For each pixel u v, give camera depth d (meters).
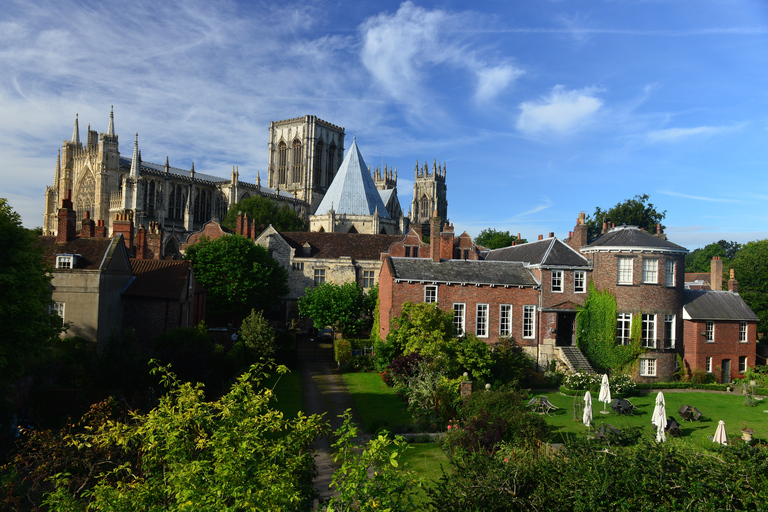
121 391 33.41
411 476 12.58
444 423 32.50
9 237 27.59
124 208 110.38
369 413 36.41
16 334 26.66
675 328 52.00
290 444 13.59
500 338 48.69
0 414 26.41
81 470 17.25
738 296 56.78
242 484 11.46
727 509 13.16
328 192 115.94
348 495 11.24
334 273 80.88
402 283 49.75
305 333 75.12
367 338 65.00
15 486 16.52
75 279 41.28
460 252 77.44
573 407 38.72
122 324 46.62
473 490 16.30
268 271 66.50
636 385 46.16
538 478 16.45
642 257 50.97
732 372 53.94
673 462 15.10
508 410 26.50
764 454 14.66
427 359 39.72
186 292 50.56
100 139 115.19
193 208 132.75
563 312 52.28
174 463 12.20
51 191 125.44
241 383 14.45
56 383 34.00
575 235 56.03
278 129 171.62
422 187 192.62
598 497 14.43
